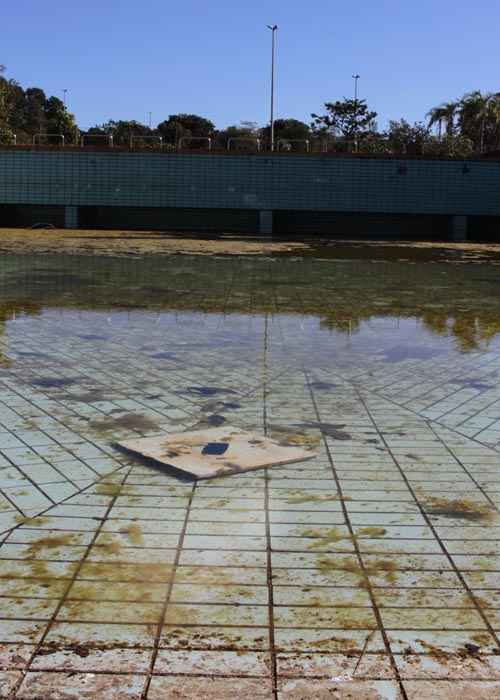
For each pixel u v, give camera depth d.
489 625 2.33
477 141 43.31
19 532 2.95
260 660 2.12
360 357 6.52
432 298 10.60
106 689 1.98
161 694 1.97
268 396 5.15
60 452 3.91
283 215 25.95
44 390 5.16
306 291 11.14
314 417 4.66
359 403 5.01
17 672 2.05
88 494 3.35
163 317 8.48
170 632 2.26
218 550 2.81
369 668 2.09
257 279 12.55
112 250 17.55
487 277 13.49
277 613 2.38
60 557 2.74
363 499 3.34
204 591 2.51
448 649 2.19
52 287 10.95
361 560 2.76
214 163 24.11
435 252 19.36
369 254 18.22
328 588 2.54
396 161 24.00
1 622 2.30
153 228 25.94
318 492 3.42
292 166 24.11
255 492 3.40
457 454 4.00
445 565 2.73
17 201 24.42
